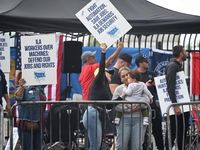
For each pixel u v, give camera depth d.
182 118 23.39
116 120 21.08
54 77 20.75
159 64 35.28
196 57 36.53
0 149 19.41
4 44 24.53
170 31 25.14
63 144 25.06
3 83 24.06
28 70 20.61
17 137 24.06
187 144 26.06
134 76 21.27
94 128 20.45
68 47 26.84
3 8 24.92
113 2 25.94
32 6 24.86
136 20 24.97
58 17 24.20
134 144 20.98
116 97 21.52
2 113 19.56
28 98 21.42
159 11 25.84
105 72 22.55
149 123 20.05
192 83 36.56
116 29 20.91
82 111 22.23
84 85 24.67
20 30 24.88
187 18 24.70
